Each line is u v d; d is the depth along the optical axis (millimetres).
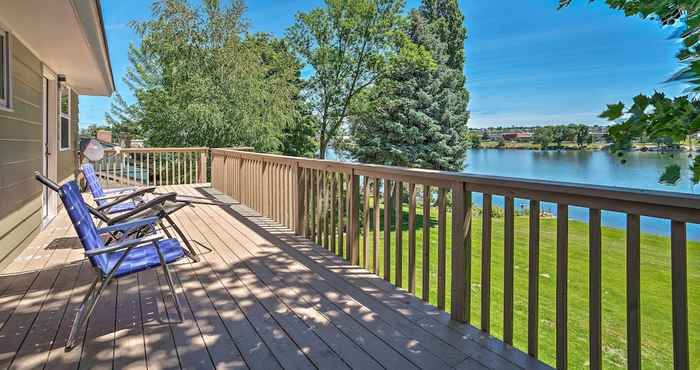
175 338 2314
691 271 4738
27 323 2510
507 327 2227
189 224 5410
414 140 14062
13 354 2152
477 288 5062
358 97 17422
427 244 2779
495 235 8719
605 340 3340
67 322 2523
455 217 2492
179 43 12758
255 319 2549
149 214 3480
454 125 14742
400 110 14289
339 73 17891
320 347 2213
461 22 16266
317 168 4285
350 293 2969
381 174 3234
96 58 5293
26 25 3803
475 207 12000
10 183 3787
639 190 1584
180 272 3443
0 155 3520
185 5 12766
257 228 5152
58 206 6508
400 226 3053
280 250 4117
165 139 13695
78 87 8203
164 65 13688
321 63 17812
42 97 5348
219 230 5043
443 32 15914
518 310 4207
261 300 2842
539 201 2039
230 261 3746
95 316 2598
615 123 1276
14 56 4074
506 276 2229
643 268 4793
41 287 3117
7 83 3822
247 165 6789
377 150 14227
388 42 16406
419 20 15562
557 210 1958
